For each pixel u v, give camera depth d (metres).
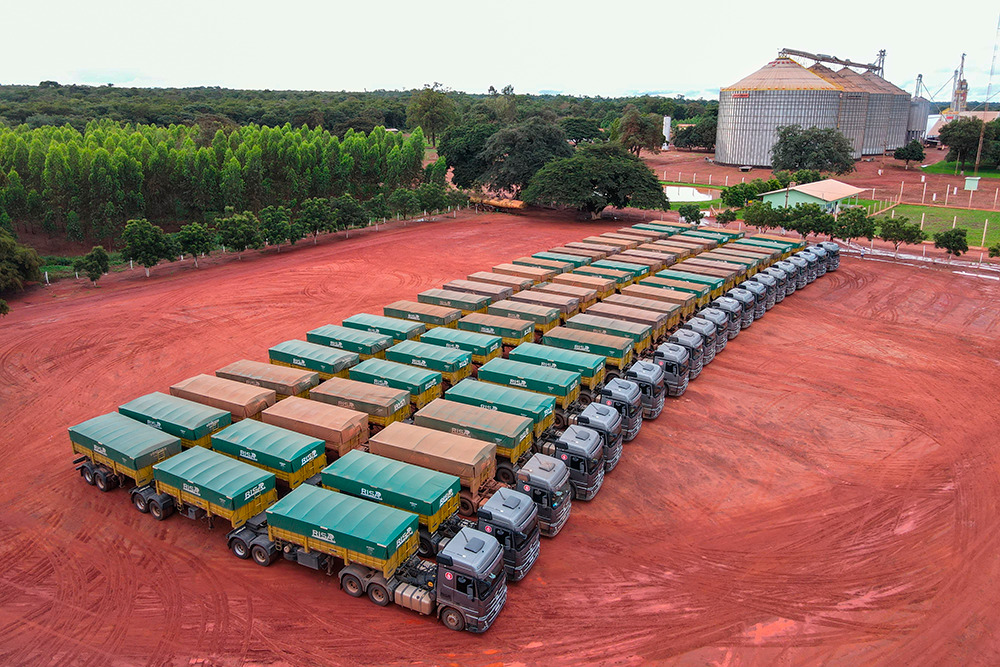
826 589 23.45
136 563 24.66
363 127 176.25
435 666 20.00
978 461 31.89
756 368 43.09
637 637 21.27
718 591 23.36
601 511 28.00
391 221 94.62
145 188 81.06
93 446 28.38
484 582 20.52
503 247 77.00
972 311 54.19
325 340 39.97
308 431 29.09
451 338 39.59
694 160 169.88
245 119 191.00
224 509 24.59
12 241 58.16
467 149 113.88
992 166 145.12
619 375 37.75
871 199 109.75
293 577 23.94
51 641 21.14
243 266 68.31
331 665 20.05
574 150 109.94
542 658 20.36
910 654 20.56
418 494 24.06
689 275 52.72
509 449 28.23
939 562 24.75
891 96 171.00
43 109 160.50
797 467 31.48
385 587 21.97
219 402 31.28
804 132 128.50
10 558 25.05
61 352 45.09
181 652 20.62
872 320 52.28
